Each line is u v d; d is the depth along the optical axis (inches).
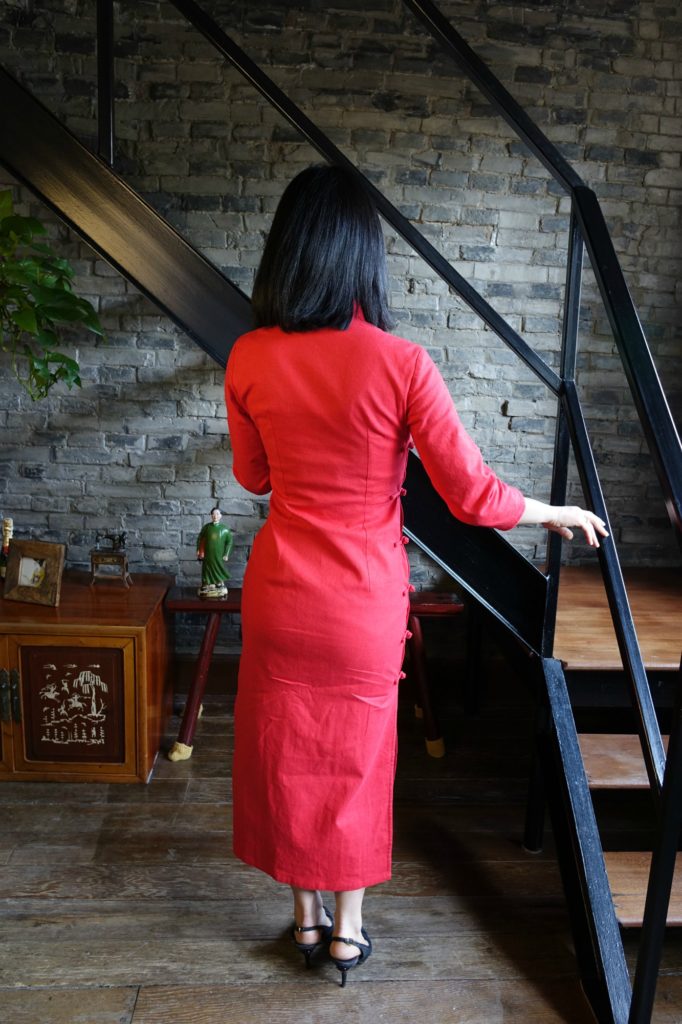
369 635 58.3
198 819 89.8
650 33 107.4
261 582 59.9
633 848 88.5
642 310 115.1
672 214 112.4
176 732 109.0
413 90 106.7
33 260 92.5
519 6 105.7
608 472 120.0
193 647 120.7
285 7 103.8
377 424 54.3
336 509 57.2
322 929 68.6
